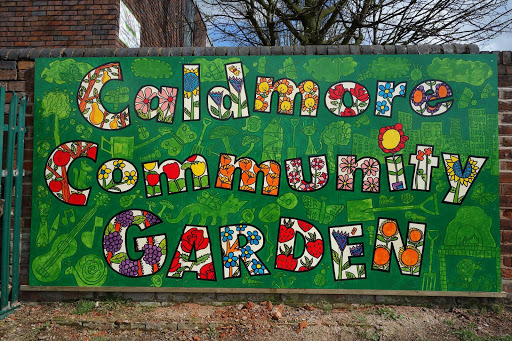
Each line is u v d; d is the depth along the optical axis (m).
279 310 3.48
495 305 3.50
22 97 3.59
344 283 3.55
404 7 6.79
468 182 3.53
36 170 3.64
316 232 3.57
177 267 3.58
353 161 3.57
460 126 3.55
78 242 3.62
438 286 3.51
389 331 3.20
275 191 3.58
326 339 3.13
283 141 3.60
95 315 3.44
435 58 3.57
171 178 3.62
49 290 3.60
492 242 3.51
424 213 3.53
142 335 3.20
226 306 3.58
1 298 3.44
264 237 3.58
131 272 3.60
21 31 6.33
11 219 3.65
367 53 3.61
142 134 3.64
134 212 3.62
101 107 3.66
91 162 3.64
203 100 3.64
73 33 6.28
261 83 3.63
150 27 8.23
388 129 3.57
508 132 3.57
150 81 3.66
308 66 3.62
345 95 3.60
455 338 3.11
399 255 3.54
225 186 3.60
